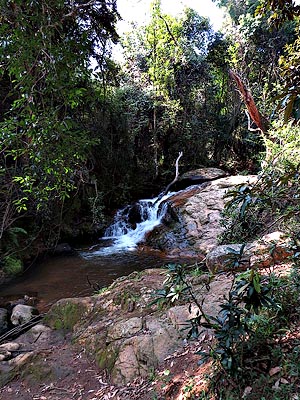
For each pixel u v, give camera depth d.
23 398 2.86
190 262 7.21
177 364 2.60
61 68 3.08
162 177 13.64
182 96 13.91
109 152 10.73
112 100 10.73
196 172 12.51
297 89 1.44
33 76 3.12
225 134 14.05
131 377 2.73
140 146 13.30
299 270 2.94
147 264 7.51
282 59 2.98
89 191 10.20
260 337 2.16
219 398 1.98
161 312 3.35
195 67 13.88
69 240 9.34
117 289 4.26
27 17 2.85
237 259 2.13
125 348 2.96
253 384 1.94
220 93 14.46
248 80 12.54
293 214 2.02
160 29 13.70
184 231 8.45
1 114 5.23
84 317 4.03
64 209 8.96
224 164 14.20
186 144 13.90
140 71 14.12
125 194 11.96
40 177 4.31
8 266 6.89
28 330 4.30
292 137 6.26
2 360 3.45
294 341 2.15
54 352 3.46
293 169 1.86
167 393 2.35
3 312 4.82
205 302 3.09
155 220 10.25
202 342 2.70
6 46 2.82
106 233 10.24
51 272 7.15
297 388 1.81
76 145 3.44
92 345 3.37
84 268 7.37
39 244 8.09
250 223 5.46
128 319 3.43
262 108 9.98
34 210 7.27
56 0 3.10
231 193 1.81
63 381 2.99
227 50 13.59
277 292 2.56
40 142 3.10
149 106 13.02
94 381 2.89
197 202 8.95
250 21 12.12
